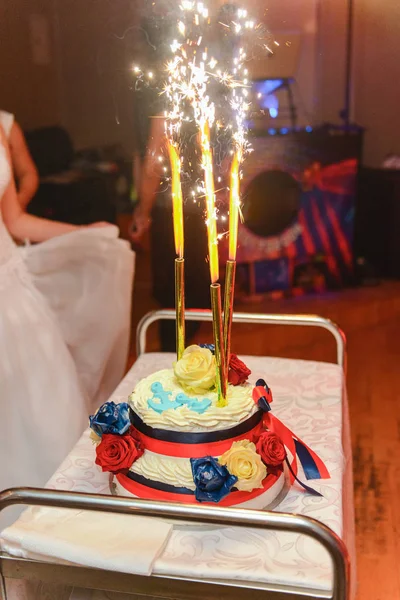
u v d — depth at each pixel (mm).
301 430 1271
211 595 893
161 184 1723
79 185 3055
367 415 2500
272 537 966
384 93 3500
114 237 2096
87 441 1254
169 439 1006
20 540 936
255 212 3436
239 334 3211
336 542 808
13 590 1042
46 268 2004
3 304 1782
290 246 3580
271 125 3295
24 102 2689
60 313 2057
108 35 2354
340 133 3471
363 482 2070
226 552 933
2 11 2346
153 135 1648
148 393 1086
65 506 863
